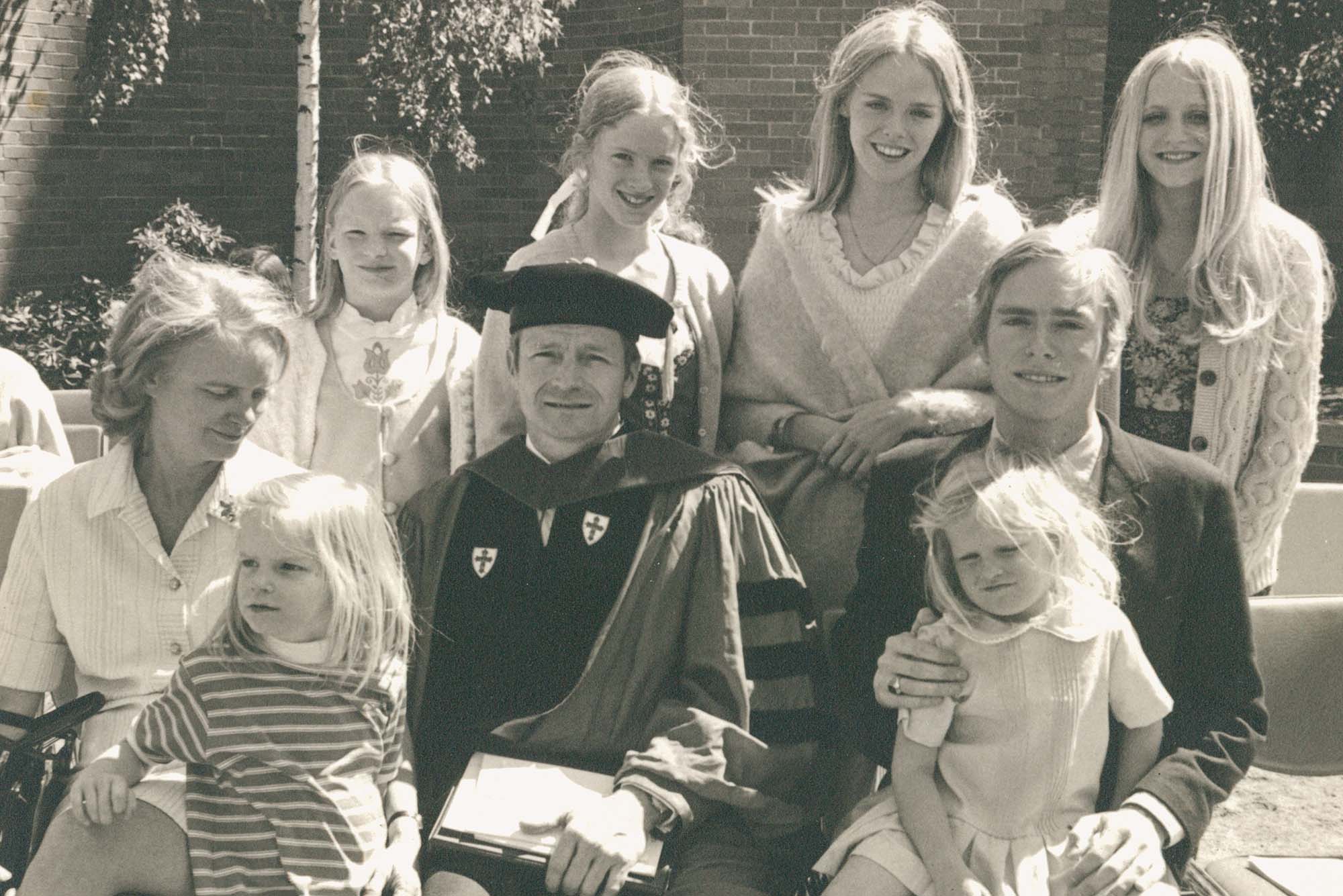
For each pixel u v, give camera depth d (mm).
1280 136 10703
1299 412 3520
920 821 2738
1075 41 9906
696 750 2961
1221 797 2785
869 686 2986
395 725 2906
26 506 3488
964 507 2738
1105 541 2762
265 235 11938
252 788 2723
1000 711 2740
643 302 3188
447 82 10086
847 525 3637
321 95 11867
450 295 10625
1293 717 3340
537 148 11820
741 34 9883
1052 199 10000
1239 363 3486
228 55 11656
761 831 3037
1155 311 3609
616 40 11023
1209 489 2881
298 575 2770
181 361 3027
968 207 3725
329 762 2756
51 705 3934
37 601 3166
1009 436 2951
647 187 3811
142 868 2723
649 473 3215
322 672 2787
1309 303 3506
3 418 4207
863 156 3658
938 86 3611
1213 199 3438
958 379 3670
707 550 3156
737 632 3111
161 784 2775
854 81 3662
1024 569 2699
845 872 2785
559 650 3117
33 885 2707
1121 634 2777
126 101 10305
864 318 3709
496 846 2820
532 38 10367
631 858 2777
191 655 2807
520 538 3184
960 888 2650
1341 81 10516
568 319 3160
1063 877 2676
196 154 11648
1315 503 4074
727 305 3949
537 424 3203
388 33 10023
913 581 2973
